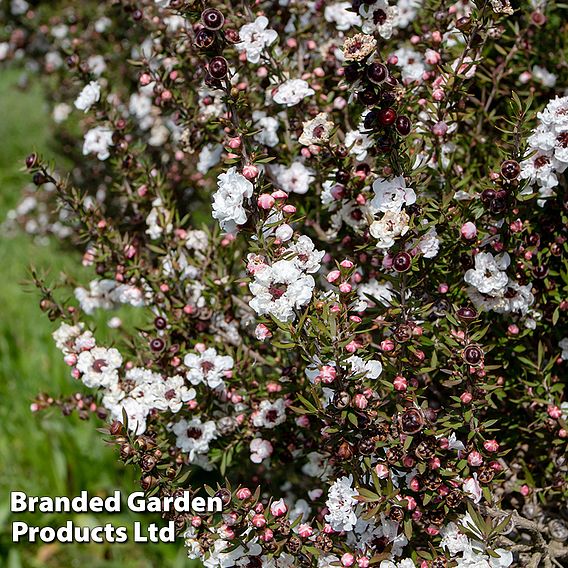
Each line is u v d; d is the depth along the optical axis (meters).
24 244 6.86
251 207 2.12
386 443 2.06
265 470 3.02
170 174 3.92
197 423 2.59
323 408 2.11
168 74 3.00
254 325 2.92
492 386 2.11
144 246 3.35
